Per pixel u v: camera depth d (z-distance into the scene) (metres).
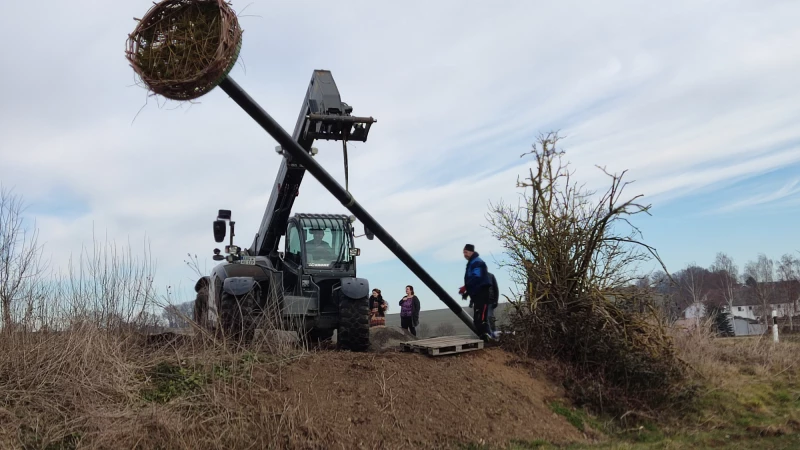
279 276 8.80
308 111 7.61
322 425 6.16
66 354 6.44
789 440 7.16
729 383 9.27
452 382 7.43
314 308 8.62
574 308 8.91
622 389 8.29
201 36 5.36
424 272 9.05
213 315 8.68
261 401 6.33
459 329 13.71
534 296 9.16
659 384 8.34
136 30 5.36
